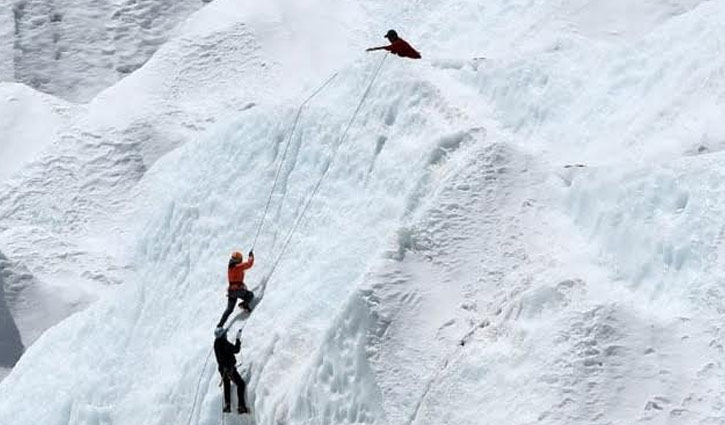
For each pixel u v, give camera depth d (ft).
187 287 298.76
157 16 603.67
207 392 247.09
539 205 227.40
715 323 183.42
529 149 254.88
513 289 208.95
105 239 408.67
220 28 480.64
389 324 212.84
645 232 203.51
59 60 582.76
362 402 207.82
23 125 490.90
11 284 383.65
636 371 180.96
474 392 196.03
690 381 177.17
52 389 309.63
